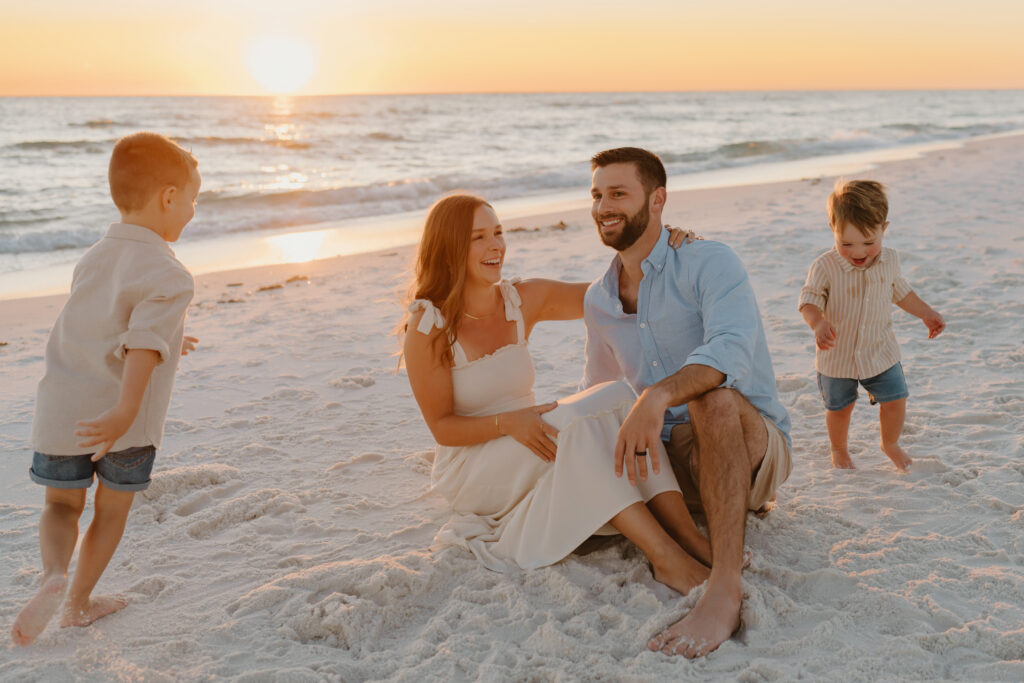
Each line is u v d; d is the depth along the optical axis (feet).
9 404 16.37
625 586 9.08
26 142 90.48
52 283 30.83
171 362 8.54
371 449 13.66
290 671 7.60
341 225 44.68
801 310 11.70
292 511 11.34
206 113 191.62
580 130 147.23
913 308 11.57
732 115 210.79
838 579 8.79
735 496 8.57
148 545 10.45
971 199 36.68
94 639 8.40
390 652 8.11
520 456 9.93
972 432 12.82
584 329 20.49
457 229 10.02
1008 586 8.48
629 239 9.89
